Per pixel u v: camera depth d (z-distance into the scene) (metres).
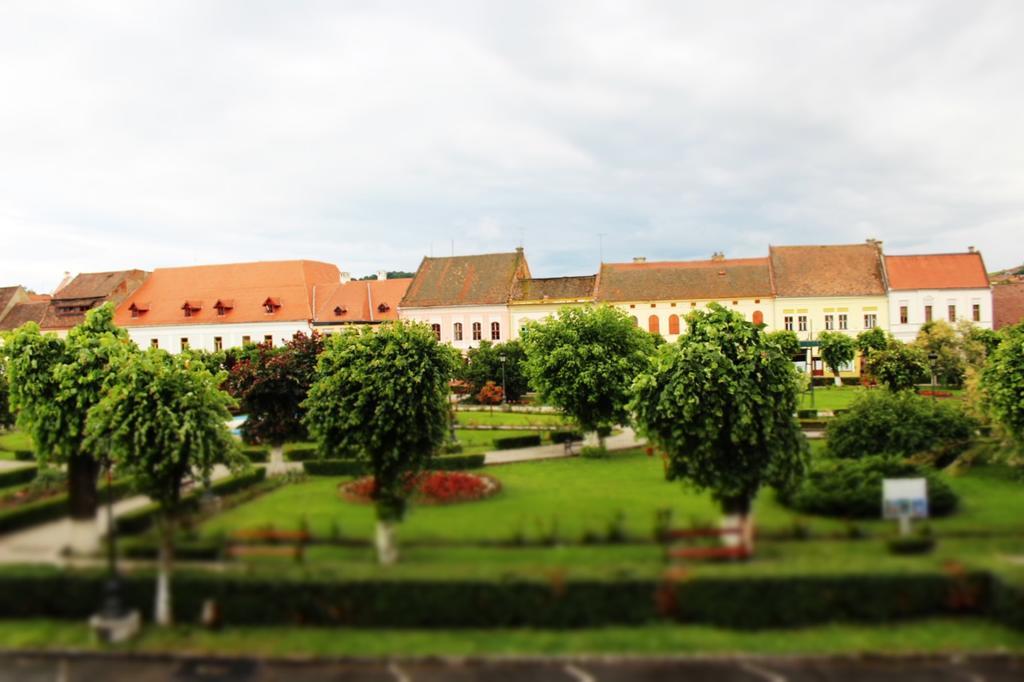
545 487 25.44
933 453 26.06
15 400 23.70
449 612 13.55
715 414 19.00
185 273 73.50
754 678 12.09
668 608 13.54
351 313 67.62
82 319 72.12
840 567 13.98
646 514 19.84
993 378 25.36
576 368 32.03
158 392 20.59
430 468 28.92
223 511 22.02
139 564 15.09
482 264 69.44
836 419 28.06
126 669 12.73
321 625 13.70
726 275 66.44
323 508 22.55
